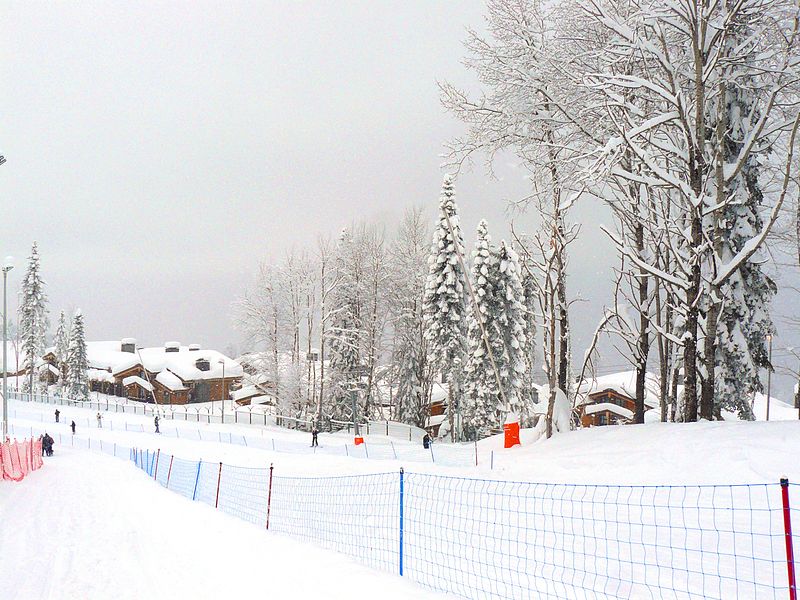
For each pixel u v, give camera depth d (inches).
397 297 2138.3
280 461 1093.8
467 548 341.1
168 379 3208.7
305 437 1814.7
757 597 236.2
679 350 925.2
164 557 363.3
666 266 911.7
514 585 267.3
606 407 2367.1
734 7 678.5
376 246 2198.6
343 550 361.4
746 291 855.7
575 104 811.4
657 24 698.2
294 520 482.9
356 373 2100.1
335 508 521.7
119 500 658.8
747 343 855.7
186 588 293.0
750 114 798.5
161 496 695.1
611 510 424.2
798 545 310.0
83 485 836.6
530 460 729.0
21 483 860.6
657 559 292.2
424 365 2107.5
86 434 1957.4
